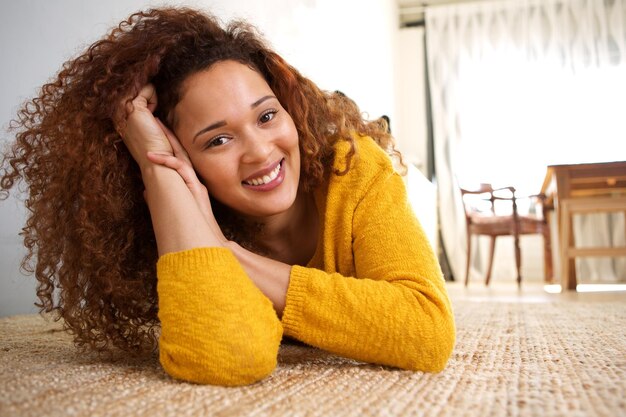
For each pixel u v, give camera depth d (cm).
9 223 208
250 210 99
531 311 217
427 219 336
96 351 113
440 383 81
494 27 671
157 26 100
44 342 130
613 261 614
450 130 670
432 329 87
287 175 99
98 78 99
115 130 100
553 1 651
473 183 662
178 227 87
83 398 70
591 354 108
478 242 658
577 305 243
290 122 99
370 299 86
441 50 682
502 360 102
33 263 209
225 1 293
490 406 68
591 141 634
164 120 99
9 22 208
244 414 64
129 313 105
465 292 420
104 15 251
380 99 575
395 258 93
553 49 649
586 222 620
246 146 93
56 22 227
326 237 105
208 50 96
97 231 100
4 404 67
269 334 83
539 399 71
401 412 65
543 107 650
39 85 219
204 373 79
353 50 508
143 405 67
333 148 109
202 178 100
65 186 102
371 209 101
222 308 81
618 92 630
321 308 86
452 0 692
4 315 207
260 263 90
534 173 648
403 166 135
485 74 668
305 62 399
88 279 103
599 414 64
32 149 108
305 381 82
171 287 83
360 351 87
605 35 634
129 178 103
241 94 93
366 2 548
